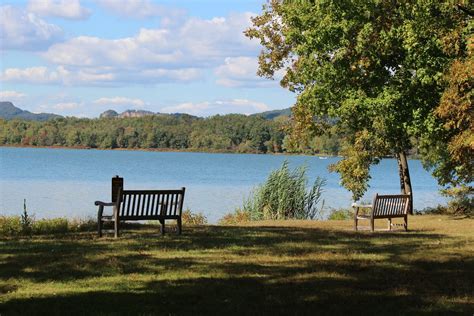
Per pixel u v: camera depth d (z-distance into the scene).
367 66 22.72
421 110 21.88
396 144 27.17
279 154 188.75
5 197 42.03
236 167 106.56
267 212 27.42
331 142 79.06
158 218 15.84
